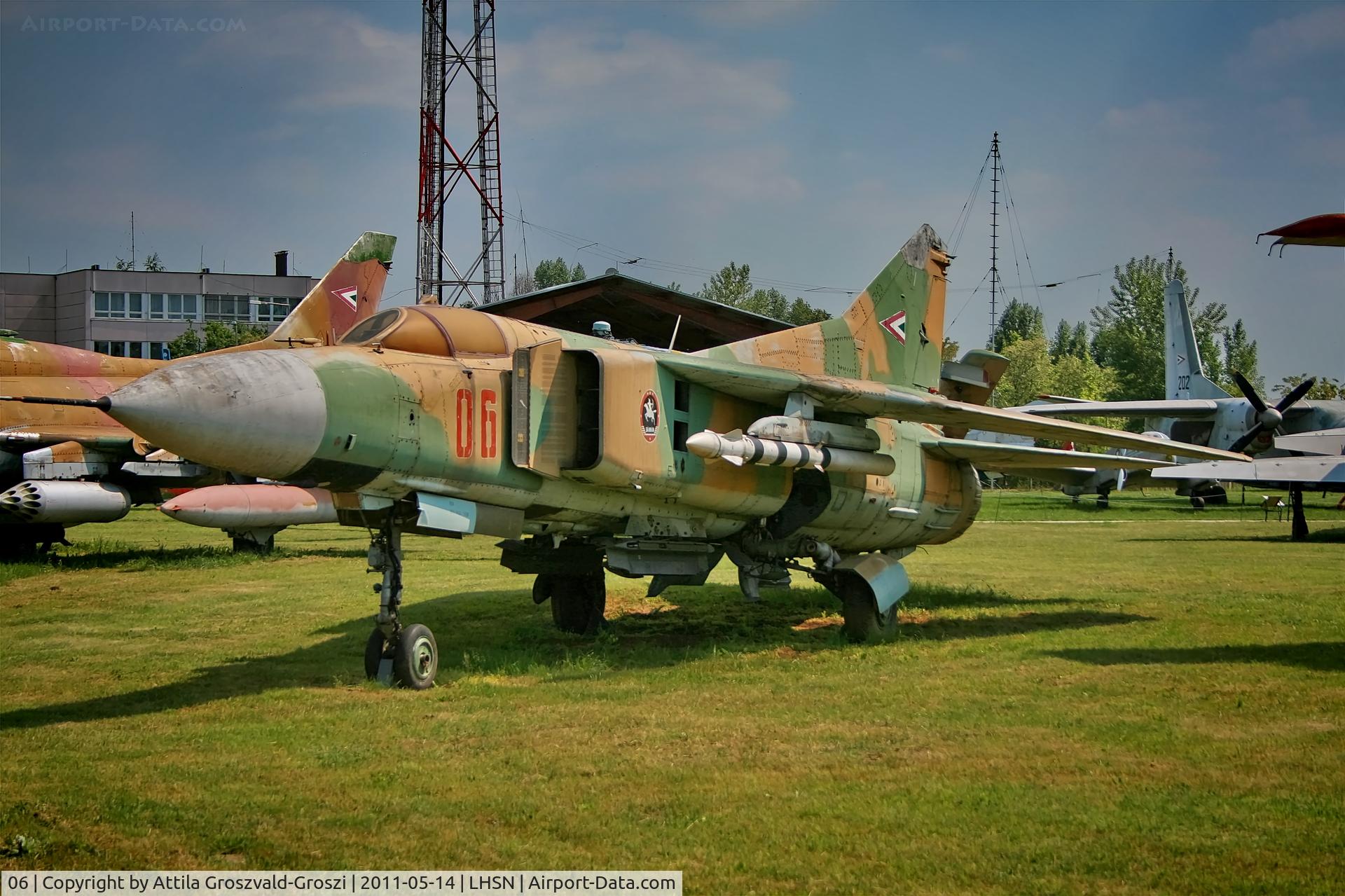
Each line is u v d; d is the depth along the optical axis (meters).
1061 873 5.66
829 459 12.52
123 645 12.34
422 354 10.51
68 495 20.17
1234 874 5.61
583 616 13.64
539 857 5.88
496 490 10.83
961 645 12.53
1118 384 93.62
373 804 6.67
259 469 9.08
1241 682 10.16
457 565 21.38
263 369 9.01
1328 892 5.38
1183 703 9.31
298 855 5.90
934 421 13.51
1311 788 6.93
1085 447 43.38
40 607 15.30
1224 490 41.31
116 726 8.56
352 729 8.46
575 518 11.95
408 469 9.99
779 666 11.12
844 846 6.02
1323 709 9.05
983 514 41.22
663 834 6.20
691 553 13.37
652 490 11.87
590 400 11.40
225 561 21.27
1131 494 61.62
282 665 11.20
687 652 12.07
